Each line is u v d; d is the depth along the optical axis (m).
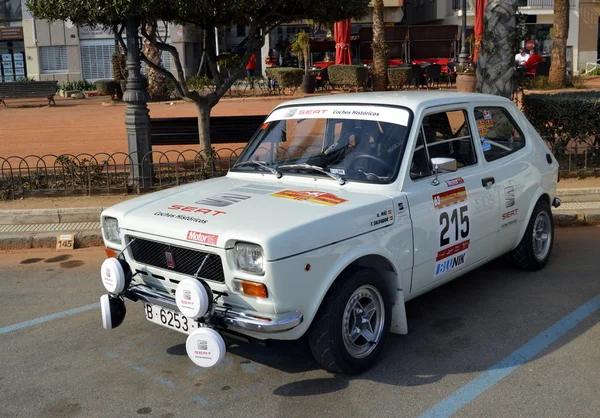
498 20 10.08
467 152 5.44
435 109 5.15
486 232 5.48
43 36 33.50
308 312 4.04
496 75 10.22
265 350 4.91
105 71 34.12
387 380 4.37
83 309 5.91
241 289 3.95
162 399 4.21
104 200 9.16
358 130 5.07
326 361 4.27
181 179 10.06
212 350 3.87
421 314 5.52
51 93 23.92
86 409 4.12
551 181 6.45
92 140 14.52
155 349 5.00
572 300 5.72
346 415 3.94
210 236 4.00
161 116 17.70
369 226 4.35
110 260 4.48
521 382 4.28
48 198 9.38
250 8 9.27
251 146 5.64
